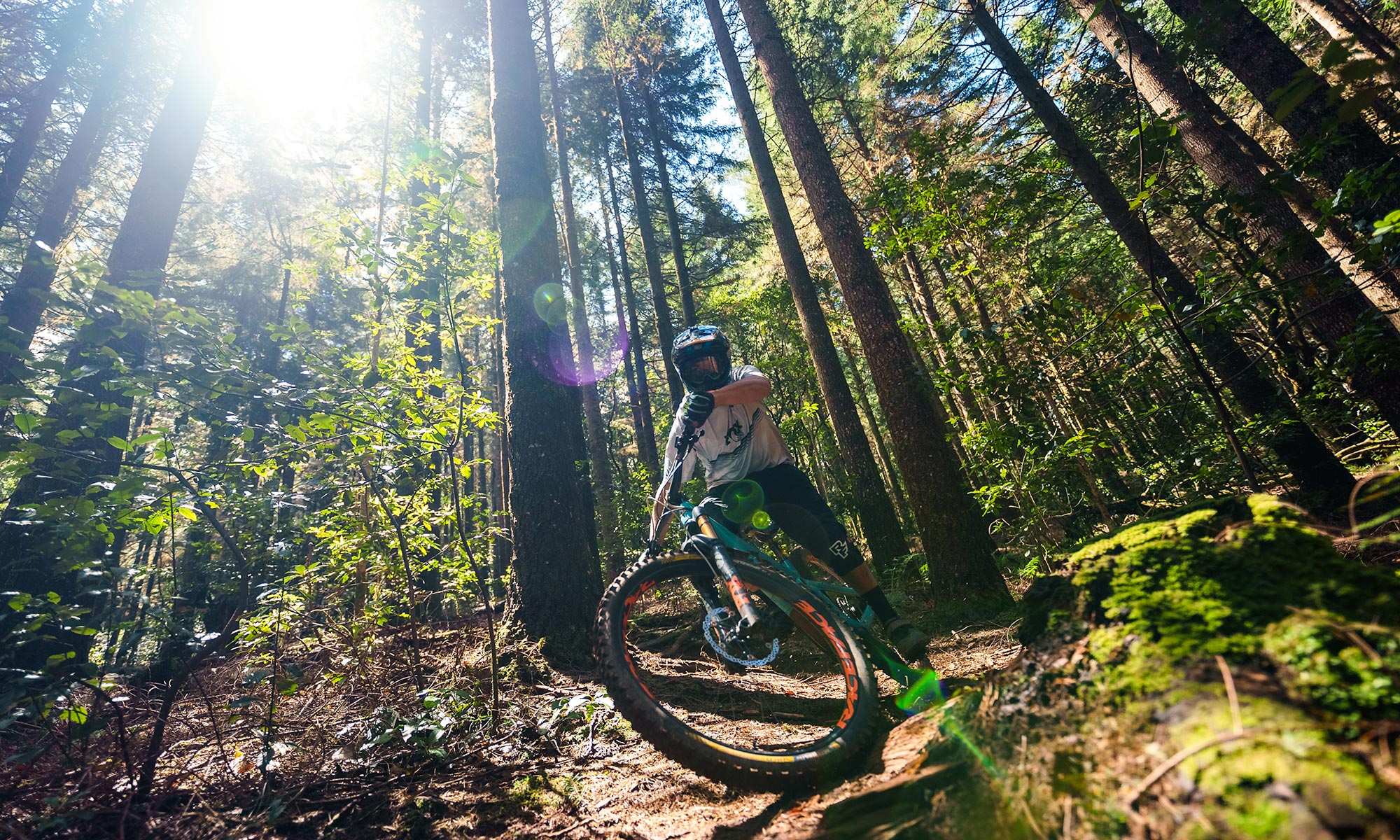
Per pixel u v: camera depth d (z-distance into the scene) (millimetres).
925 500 5398
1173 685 1008
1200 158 5344
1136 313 3971
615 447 19672
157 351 2504
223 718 2805
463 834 1883
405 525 3750
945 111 7910
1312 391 5445
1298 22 8555
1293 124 4527
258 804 2059
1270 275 3410
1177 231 7387
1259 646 1005
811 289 7762
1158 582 1286
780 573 2242
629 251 18656
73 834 1771
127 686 2248
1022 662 1406
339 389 2982
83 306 2357
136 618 2156
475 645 3830
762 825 1629
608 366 19469
